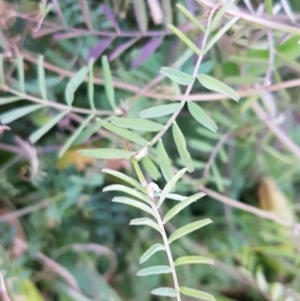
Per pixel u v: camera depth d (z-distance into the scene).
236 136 0.28
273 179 0.29
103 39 0.24
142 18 0.23
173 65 0.23
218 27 0.22
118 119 0.17
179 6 0.18
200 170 0.29
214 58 0.24
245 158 0.29
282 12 0.26
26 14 0.22
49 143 0.26
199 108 0.18
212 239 0.29
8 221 0.25
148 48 0.23
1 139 0.26
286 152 0.29
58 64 0.24
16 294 0.23
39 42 0.25
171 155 0.28
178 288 0.16
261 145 0.28
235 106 0.26
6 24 0.22
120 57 0.27
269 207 0.30
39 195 0.26
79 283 0.26
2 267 0.23
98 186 0.28
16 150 0.25
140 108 0.23
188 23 0.23
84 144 0.26
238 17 0.19
